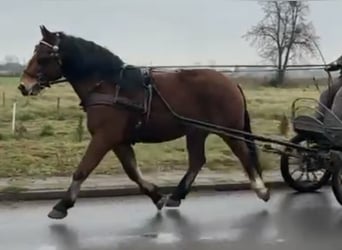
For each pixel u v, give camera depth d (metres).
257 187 8.45
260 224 7.33
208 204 8.49
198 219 7.56
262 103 18.33
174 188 9.31
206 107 8.17
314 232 6.98
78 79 7.61
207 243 6.45
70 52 7.52
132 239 6.59
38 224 7.25
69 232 6.87
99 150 7.47
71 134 16.08
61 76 7.66
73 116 20.70
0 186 9.05
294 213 7.95
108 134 7.49
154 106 7.81
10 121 19.44
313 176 9.53
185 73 8.16
